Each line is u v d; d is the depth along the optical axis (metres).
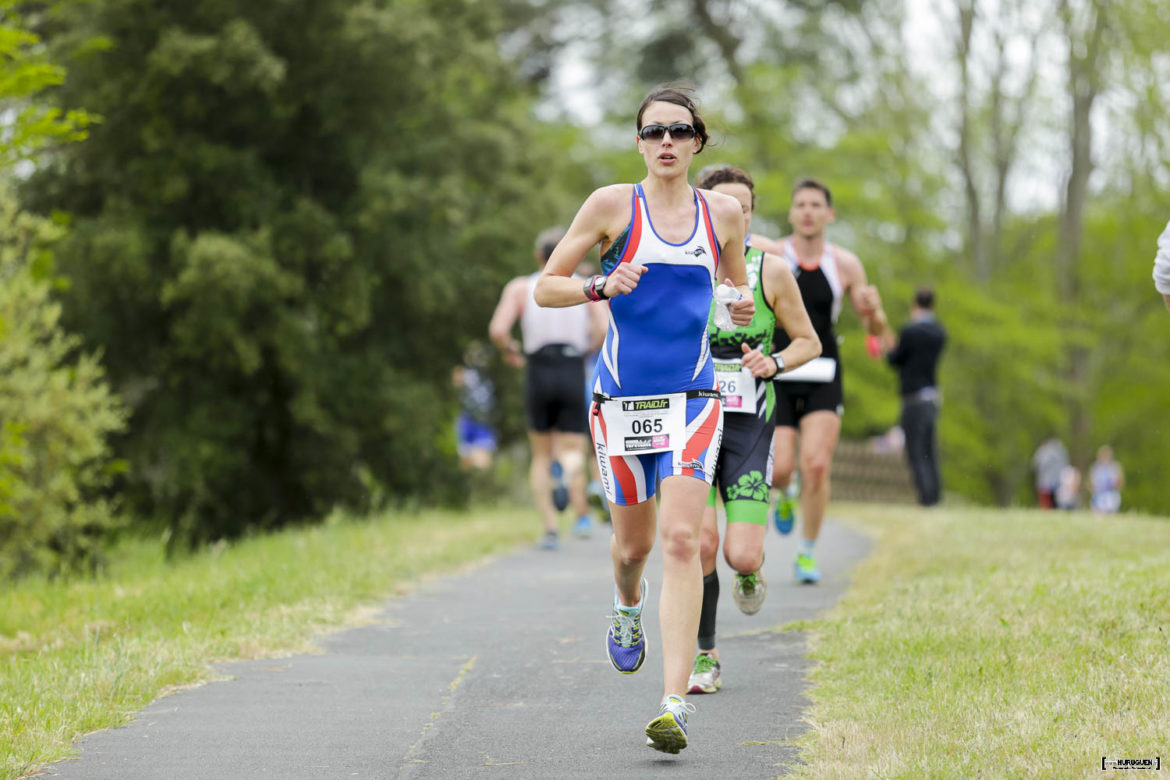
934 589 19.36
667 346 12.28
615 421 12.46
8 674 15.02
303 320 50.31
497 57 60.41
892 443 63.59
